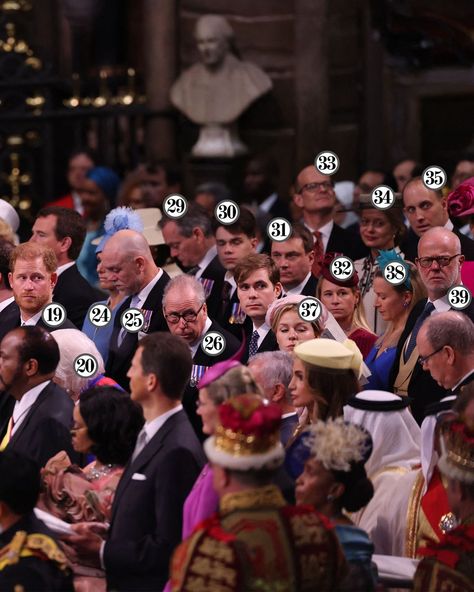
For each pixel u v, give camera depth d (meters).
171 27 35.00
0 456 12.34
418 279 18.06
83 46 37.06
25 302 18.50
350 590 11.57
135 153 35.41
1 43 36.19
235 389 12.44
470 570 11.76
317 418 14.41
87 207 28.61
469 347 15.06
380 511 13.93
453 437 12.32
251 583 10.34
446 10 26.33
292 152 34.97
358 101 34.69
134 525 13.13
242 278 18.42
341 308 18.55
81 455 15.12
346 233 22.34
